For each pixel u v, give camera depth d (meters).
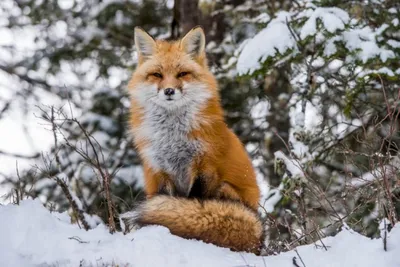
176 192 10.49
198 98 10.44
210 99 10.59
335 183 15.02
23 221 7.97
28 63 21.95
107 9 21.91
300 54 13.90
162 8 22.77
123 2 22.03
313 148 14.66
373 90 15.19
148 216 8.66
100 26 22.14
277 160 13.28
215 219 8.51
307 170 13.38
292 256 7.88
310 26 13.45
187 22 19.64
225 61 18.53
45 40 22.44
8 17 22.73
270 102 18.78
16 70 22.08
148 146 10.57
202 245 8.21
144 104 10.69
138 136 10.74
